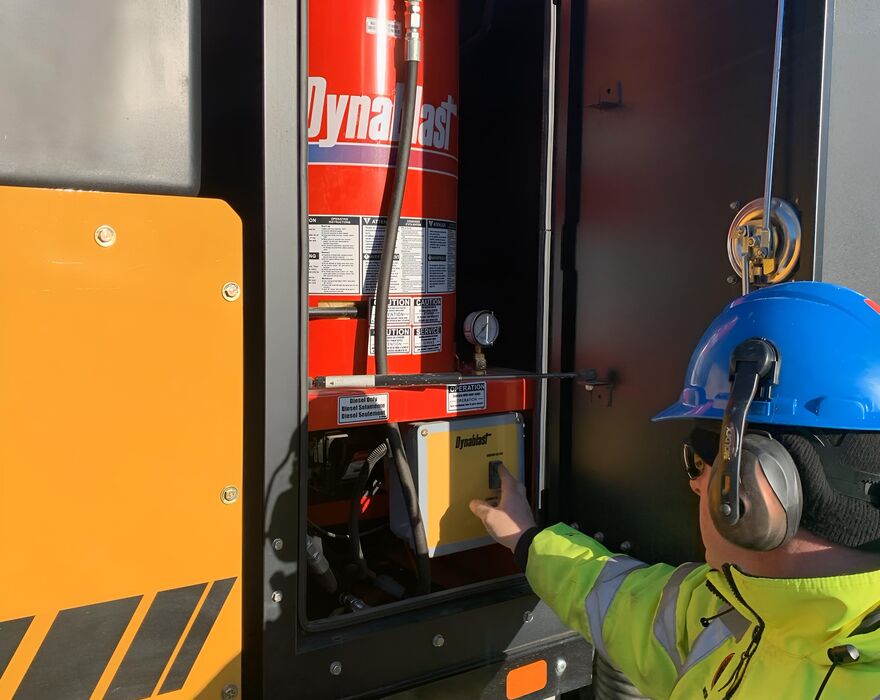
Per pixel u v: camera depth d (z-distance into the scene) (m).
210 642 1.12
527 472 1.67
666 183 1.43
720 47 1.31
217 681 1.13
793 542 0.79
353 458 1.60
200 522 1.09
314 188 1.44
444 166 1.56
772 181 1.21
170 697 1.10
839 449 0.76
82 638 1.03
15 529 0.97
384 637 1.32
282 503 1.19
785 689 0.78
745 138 1.27
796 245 1.17
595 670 1.58
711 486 0.79
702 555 1.39
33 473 0.98
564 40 1.64
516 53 1.76
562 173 1.66
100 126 1.02
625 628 1.14
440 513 1.51
